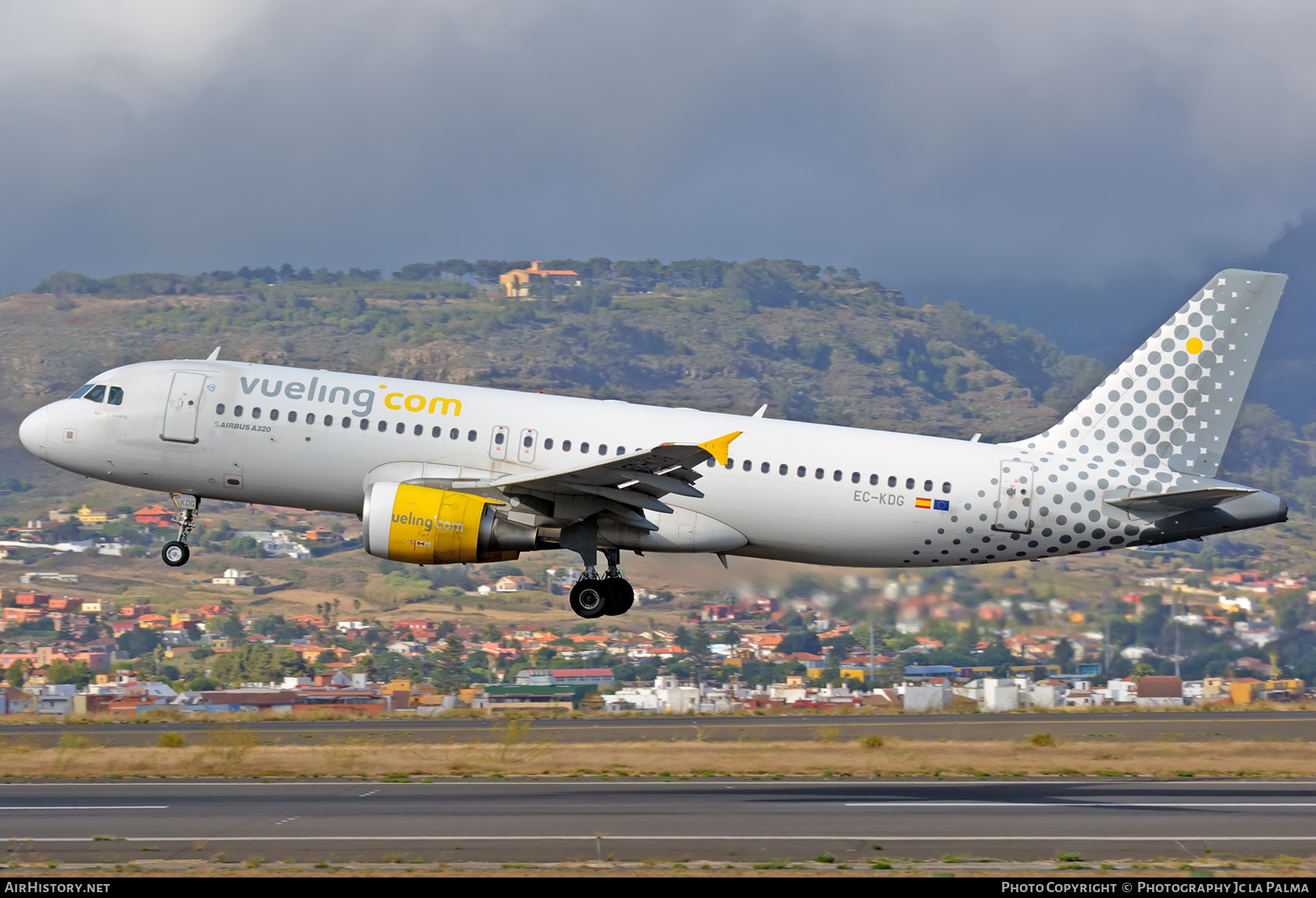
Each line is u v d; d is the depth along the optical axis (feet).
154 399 388.16
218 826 226.58
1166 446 403.95
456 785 278.46
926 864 202.08
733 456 385.29
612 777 292.61
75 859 202.08
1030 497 392.06
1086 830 228.63
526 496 369.50
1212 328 405.80
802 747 343.05
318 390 387.34
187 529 401.90
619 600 386.73
